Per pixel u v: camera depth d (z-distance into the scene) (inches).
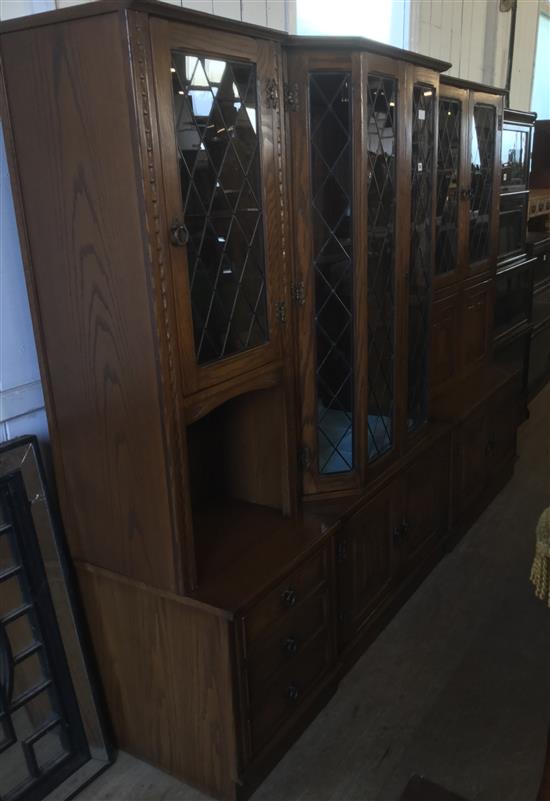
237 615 57.8
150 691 66.2
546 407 169.2
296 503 74.0
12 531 60.6
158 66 48.3
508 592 95.6
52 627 64.6
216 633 58.9
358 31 110.0
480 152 113.3
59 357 58.6
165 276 51.4
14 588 62.0
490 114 113.8
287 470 71.4
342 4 105.2
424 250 88.4
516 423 130.5
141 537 59.9
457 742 70.8
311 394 73.4
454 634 87.2
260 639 62.6
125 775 68.6
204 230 55.3
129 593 63.7
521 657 82.7
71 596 65.6
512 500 122.6
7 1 56.5
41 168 53.5
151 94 48.0
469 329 120.2
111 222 51.3
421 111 82.1
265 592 61.1
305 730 72.9
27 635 63.6
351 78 66.4
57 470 63.0
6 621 60.8
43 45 49.9
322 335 73.3
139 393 54.7
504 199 131.5
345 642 79.0
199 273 55.5
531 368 164.7
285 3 88.7
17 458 60.2
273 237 62.7
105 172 50.2
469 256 115.6
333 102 67.5
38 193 54.4
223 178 56.6
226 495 78.3
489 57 160.2
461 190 106.7
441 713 74.5
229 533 70.6
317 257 70.3
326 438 76.7
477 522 115.3
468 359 122.0
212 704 61.9
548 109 223.1
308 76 64.8
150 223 49.6
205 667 61.0
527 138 137.0
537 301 165.2
